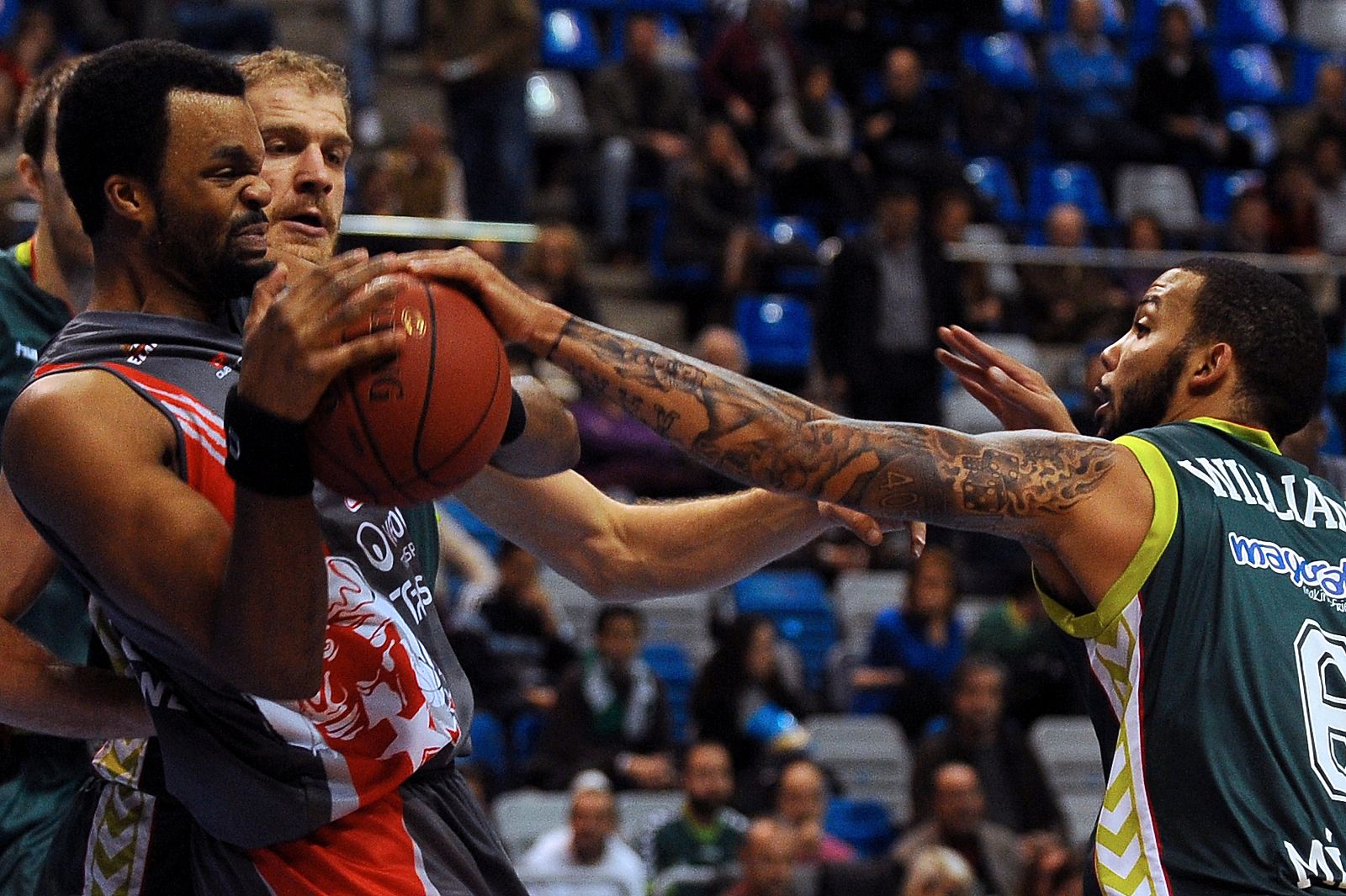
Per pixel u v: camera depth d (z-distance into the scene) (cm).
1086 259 1616
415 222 1369
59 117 324
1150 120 1964
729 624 1128
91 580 312
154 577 291
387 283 277
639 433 1344
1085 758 1183
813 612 1345
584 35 1998
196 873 338
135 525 293
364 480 286
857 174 1723
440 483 290
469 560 1173
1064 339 1598
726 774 1001
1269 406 369
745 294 1614
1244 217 1767
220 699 318
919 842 979
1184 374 369
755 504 411
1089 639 340
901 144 1739
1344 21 2267
